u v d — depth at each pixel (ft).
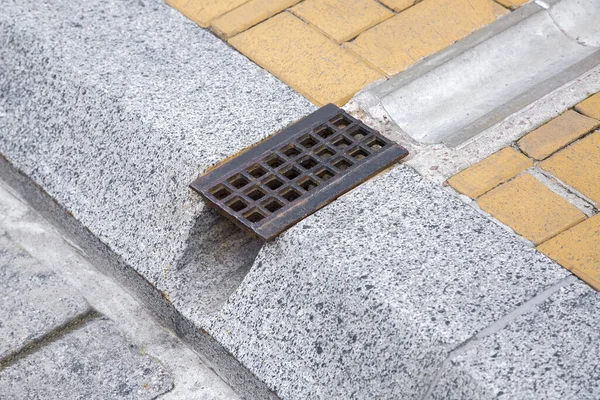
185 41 17.53
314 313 13.19
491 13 17.95
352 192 14.40
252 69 16.93
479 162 15.11
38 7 18.04
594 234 13.75
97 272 16.46
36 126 16.93
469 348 11.94
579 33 18.01
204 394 14.49
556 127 15.69
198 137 15.31
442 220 13.85
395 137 15.71
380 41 17.48
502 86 17.10
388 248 13.35
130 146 15.70
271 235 13.69
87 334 15.39
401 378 12.25
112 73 16.61
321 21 17.98
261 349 13.61
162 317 15.39
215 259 15.17
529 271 13.06
